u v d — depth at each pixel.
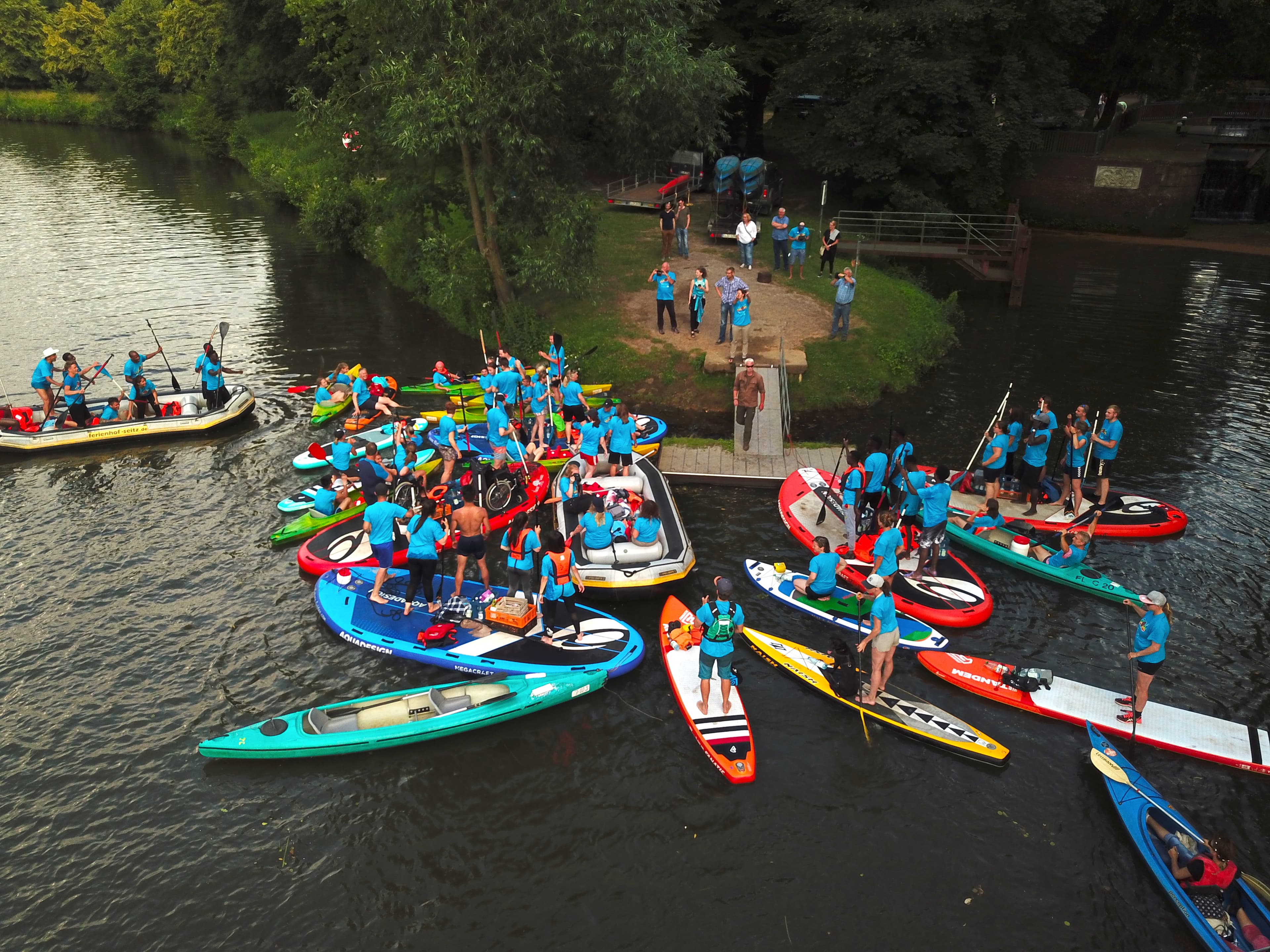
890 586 11.35
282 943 8.80
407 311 30.30
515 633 12.99
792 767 11.02
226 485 17.80
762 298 26.19
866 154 33.41
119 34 87.56
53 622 13.48
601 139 24.95
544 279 23.42
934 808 10.45
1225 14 34.62
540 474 17.64
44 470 18.27
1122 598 14.23
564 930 8.91
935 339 24.80
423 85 20.64
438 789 10.68
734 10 35.88
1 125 86.75
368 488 15.88
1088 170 40.12
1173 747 11.20
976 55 32.81
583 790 10.66
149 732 11.41
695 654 12.88
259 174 53.31
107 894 9.29
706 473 18.17
